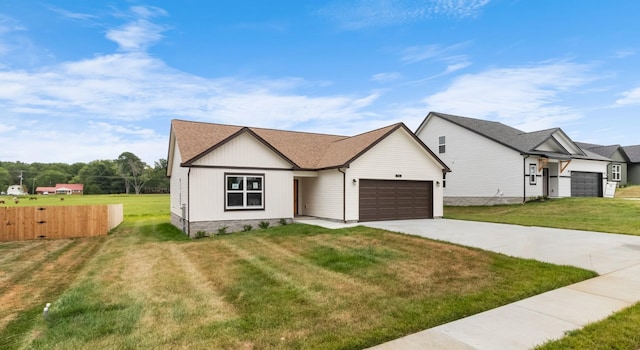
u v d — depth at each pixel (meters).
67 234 14.84
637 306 5.15
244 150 15.26
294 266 8.23
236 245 11.30
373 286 6.51
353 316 5.02
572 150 26.23
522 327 4.51
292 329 4.60
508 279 6.76
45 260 9.90
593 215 16.47
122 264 9.09
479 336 4.26
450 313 5.06
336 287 6.50
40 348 4.18
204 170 14.36
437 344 4.06
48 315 5.30
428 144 29.47
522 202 22.41
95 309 5.55
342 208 15.91
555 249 9.31
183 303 5.78
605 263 7.82
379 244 10.52
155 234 15.58
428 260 8.43
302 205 19.69
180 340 4.32
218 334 4.48
